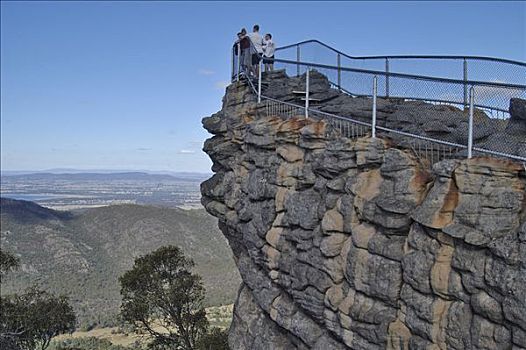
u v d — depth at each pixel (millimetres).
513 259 9305
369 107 16531
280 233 16859
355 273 12969
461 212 10430
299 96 20219
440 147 13375
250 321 19875
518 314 9125
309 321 15578
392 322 12039
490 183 10219
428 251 11039
